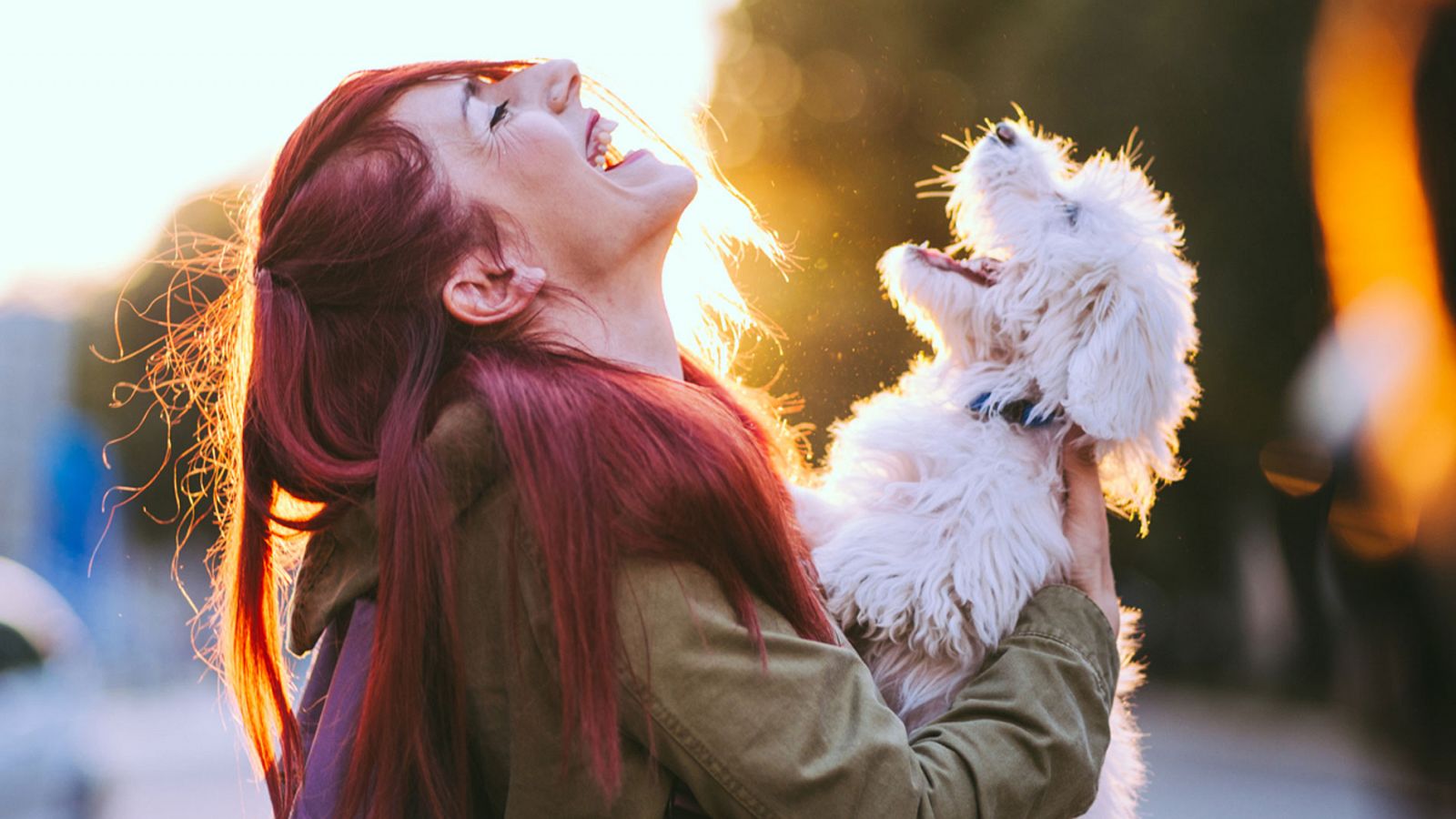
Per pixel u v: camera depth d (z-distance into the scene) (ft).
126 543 64.08
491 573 4.96
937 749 5.04
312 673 5.80
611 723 4.52
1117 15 34.27
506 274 5.40
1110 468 7.06
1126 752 7.03
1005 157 7.16
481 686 5.00
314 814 4.99
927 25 35.76
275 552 5.57
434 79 5.80
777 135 34.96
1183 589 45.57
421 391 5.07
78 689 18.24
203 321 6.32
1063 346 6.72
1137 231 6.91
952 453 6.75
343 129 5.57
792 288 13.43
